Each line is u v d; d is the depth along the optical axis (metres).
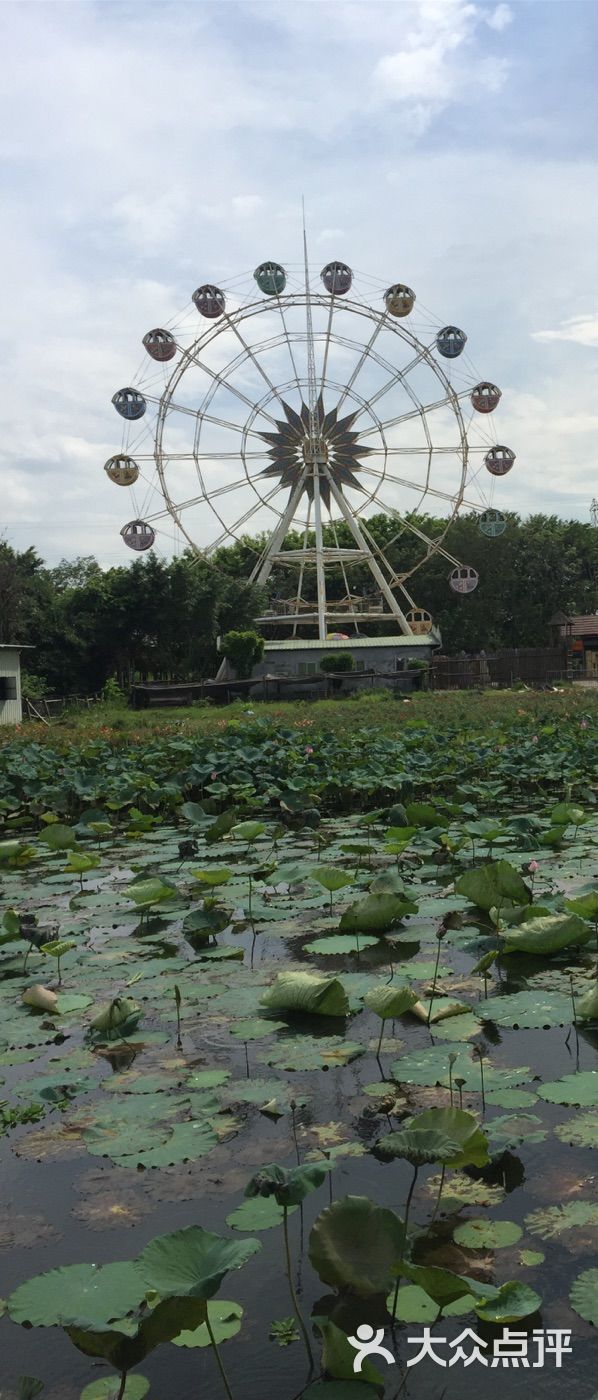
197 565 53.72
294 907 7.32
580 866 8.13
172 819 12.29
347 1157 3.55
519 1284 2.69
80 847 9.45
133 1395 2.48
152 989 5.56
